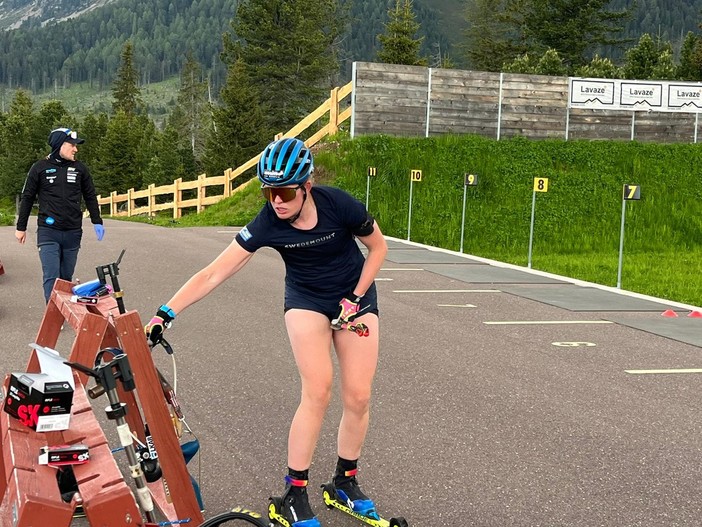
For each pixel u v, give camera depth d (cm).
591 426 564
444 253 1731
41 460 281
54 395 284
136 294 1017
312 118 2650
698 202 2481
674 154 2650
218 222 2373
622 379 701
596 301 1148
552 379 692
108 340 397
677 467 488
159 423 329
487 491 441
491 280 1326
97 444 305
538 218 2328
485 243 2223
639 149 2645
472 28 7900
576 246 2248
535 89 2670
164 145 6375
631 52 5512
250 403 586
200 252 1485
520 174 2472
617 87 2712
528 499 431
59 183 789
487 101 2636
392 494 433
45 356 308
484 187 2409
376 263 379
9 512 278
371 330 383
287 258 373
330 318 381
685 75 6050
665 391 666
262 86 5584
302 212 361
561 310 1064
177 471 334
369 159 2425
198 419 547
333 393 625
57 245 793
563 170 2527
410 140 2497
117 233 1806
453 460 488
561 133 2711
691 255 2117
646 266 1836
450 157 2475
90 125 8488
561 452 508
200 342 777
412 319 946
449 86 2598
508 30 7288
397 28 5291
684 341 875
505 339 855
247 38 5625
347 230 372
